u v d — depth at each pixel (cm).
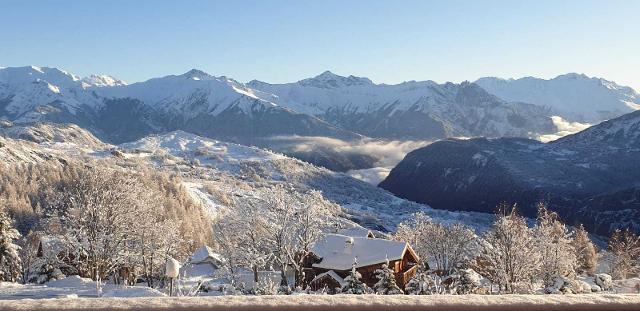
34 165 13488
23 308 519
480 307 550
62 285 3334
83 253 4300
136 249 4803
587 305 559
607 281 5103
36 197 10156
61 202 4978
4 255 4694
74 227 4453
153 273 5141
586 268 6731
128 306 530
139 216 4788
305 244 4491
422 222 7031
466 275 3956
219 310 532
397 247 4738
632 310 561
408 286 3512
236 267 4703
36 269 4803
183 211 8631
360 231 6222
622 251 6631
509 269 3981
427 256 6788
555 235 4734
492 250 4234
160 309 528
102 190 4388
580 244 6562
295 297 562
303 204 4584
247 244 4491
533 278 4347
